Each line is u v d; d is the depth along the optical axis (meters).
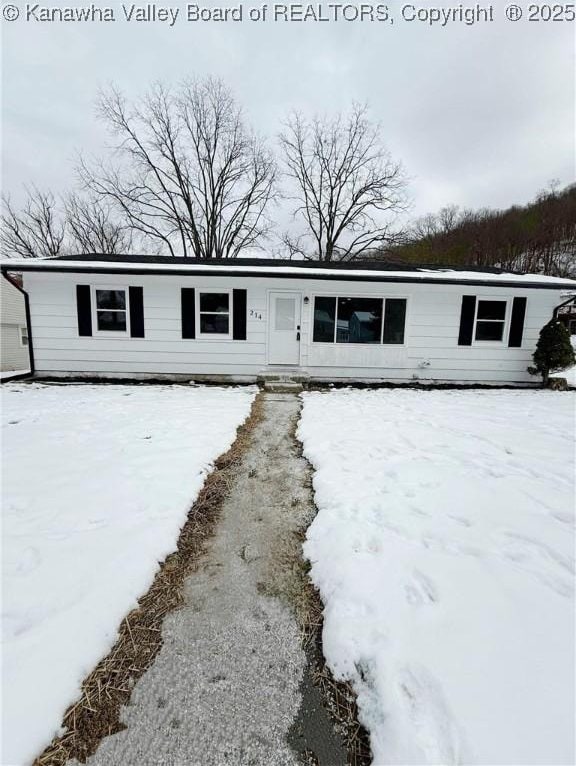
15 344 15.91
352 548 2.50
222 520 3.10
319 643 1.94
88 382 8.93
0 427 5.00
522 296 9.21
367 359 9.31
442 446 4.44
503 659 1.65
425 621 1.88
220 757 1.40
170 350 9.12
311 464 4.16
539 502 3.05
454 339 9.32
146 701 1.61
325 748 1.44
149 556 2.46
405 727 1.40
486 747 1.30
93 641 1.82
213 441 4.56
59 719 1.48
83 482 3.39
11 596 2.04
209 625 2.04
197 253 22.30
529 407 6.73
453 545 2.49
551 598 2.01
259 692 1.67
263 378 8.75
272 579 2.42
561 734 1.33
